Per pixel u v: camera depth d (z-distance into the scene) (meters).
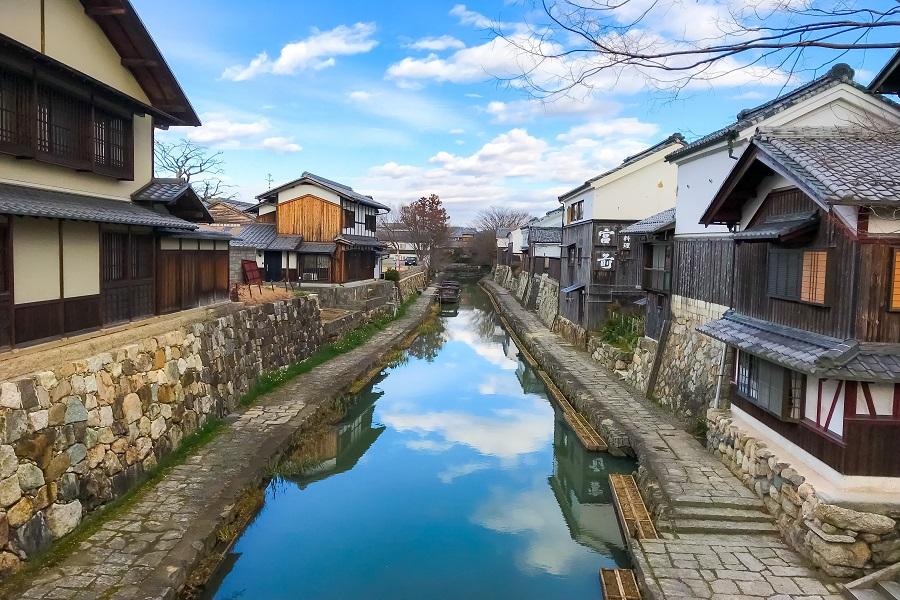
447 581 9.52
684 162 16.53
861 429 7.84
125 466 9.92
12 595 6.90
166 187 13.88
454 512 12.19
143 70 13.49
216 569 8.85
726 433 11.55
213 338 14.88
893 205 6.96
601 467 13.87
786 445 9.66
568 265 31.22
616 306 26.06
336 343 26.14
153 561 7.80
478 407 20.53
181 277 14.95
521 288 53.47
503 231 84.31
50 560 7.70
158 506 9.52
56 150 10.51
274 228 35.88
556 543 10.87
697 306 15.49
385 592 9.18
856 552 7.62
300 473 13.30
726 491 10.24
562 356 24.66
